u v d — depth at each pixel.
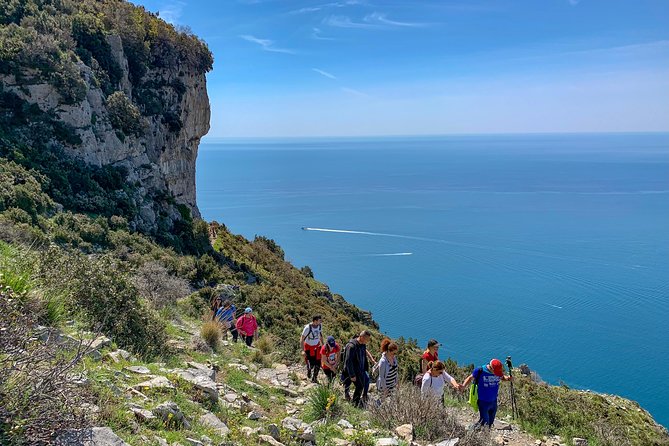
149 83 46.66
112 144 35.53
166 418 5.48
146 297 15.64
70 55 34.09
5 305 4.80
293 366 14.16
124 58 42.66
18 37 30.84
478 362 64.19
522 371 24.67
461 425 8.35
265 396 9.22
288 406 8.93
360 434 7.09
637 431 16.14
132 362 7.53
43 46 31.33
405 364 16.09
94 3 44.88
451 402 11.80
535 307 92.50
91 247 22.62
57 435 4.08
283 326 23.42
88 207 28.20
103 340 7.76
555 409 12.40
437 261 133.38
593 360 66.19
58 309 7.28
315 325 11.95
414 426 7.86
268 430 6.61
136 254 24.50
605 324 82.94
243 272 36.81
